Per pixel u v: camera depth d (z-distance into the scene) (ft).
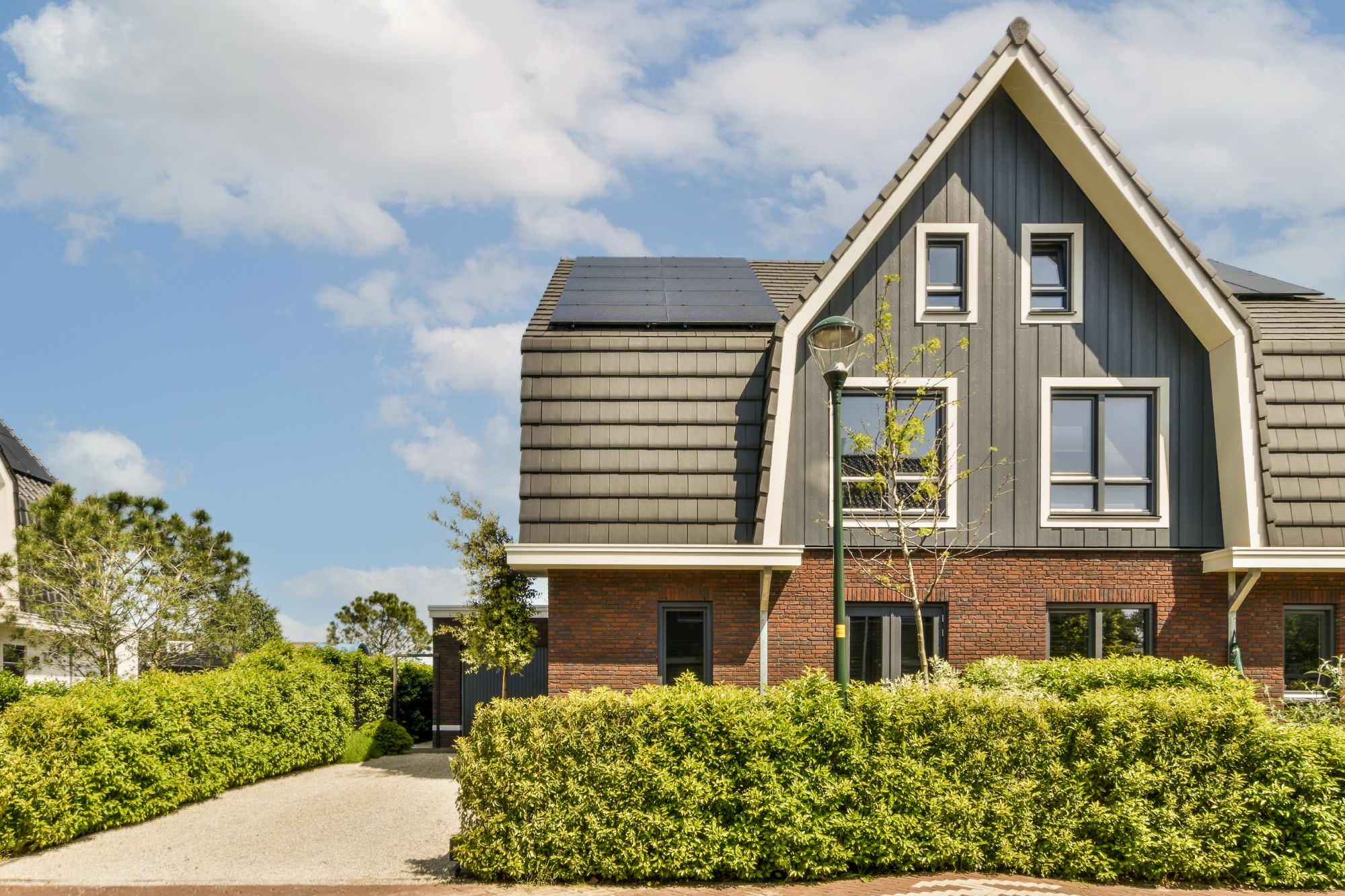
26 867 30.86
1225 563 41.37
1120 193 42.83
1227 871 28.35
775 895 27.48
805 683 30.58
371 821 37.86
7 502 72.90
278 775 51.96
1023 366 44.21
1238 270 59.11
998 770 29.35
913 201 44.91
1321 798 28.32
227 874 29.96
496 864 29.01
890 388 41.52
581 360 44.70
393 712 74.69
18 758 32.40
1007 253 44.78
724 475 43.09
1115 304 44.57
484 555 53.78
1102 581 43.24
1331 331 47.57
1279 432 43.75
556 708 29.78
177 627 58.08
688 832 28.55
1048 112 43.60
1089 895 27.17
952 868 29.35
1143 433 44.47
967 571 43.16
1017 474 43.68
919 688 31.55
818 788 29.12
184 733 40.86
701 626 43.19
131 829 36.47
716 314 48.03
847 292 44.45
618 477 42.91
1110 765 28.96
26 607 57.26
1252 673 42.83
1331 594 43.19
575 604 42.75
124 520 57.62
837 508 32.65
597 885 28.60
